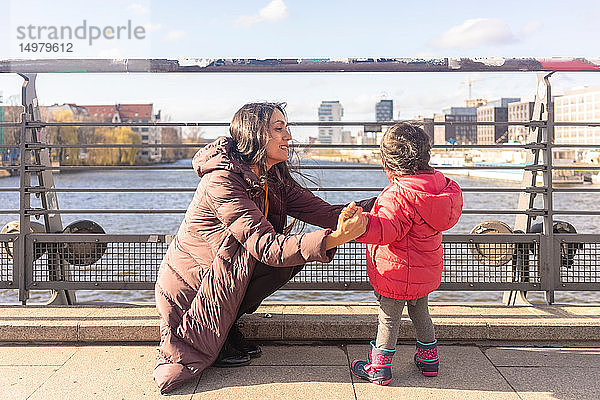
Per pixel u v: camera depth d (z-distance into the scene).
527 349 3.54
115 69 3.99
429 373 3.08
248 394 2.83
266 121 3.13
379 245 2.96
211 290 3.02
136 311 3.87
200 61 3.96
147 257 4.09
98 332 3.60
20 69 3.99
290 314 3.78
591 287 4.09
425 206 2.81
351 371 3.15
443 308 3.98
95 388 2.91
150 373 3.12
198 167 3.12
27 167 4.10
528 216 4.27
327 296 7.36
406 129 2.94
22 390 2.88
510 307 4.02
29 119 4.12
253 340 3.66
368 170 3.95
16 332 3.60
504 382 3.01
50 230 4.35
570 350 3.52
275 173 3.36
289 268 3.17
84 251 4.12
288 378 3.05
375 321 3.62
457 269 4.09
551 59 4.02
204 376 3.08
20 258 4.08
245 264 3.01
